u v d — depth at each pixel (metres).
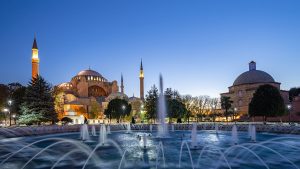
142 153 22.92
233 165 17.38
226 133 44.75
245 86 107.31
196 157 20.42
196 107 110.19
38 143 32.53
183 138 36.22
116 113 90.75
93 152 23.69
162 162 18.61
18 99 74.94
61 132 49.00
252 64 116.81
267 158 19.88
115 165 17.77
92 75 149.62
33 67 98.62
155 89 81.12
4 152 25.11
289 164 17.66
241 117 95.88
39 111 61.06
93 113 119.00
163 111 42.22
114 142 32.19
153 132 52.25
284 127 39.97
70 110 105.62
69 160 19.88
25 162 19.42
